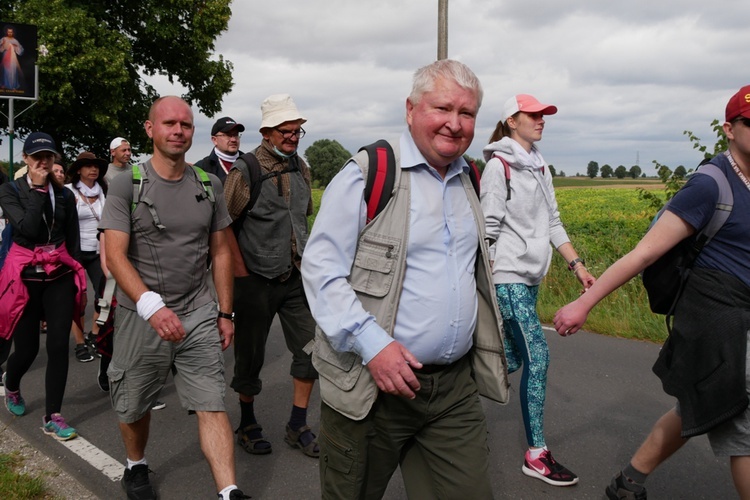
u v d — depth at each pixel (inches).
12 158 486.3
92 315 303.1
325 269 83.4
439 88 83.4
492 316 92.9
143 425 129.2
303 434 159.3
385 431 88.7
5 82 482.6
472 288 90.7
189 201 122.9
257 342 155.3
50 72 799.1
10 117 486.3
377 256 84.8
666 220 96.9
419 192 86.5
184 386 121.9
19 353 172.2
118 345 122.8
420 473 95.2
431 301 85.9
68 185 244.8
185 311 123.6
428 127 83.8
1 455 154.1
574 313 102.3
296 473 147.6
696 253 96.6
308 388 158.9
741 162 95.7
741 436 92.4
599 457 152.3
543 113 140.3
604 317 272.8
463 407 91.8
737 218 93.7
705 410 93.4
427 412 89.1
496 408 185.9
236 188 147.4
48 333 165.3
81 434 169.0
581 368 218.5
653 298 102.4
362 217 84.9
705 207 93.9
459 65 85.0
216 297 139.3
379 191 84.3
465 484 90.0
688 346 96.3
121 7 967.0
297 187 156.0
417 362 80.1
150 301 114.3
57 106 876.6
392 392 80.1
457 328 87.7
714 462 147.8
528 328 136.9
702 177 95.0
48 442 163.3
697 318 95.7
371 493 93.0
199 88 1071.6
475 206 92.4
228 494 110.0
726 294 94.2
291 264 153.8
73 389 205.9
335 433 89.0
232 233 150.7
